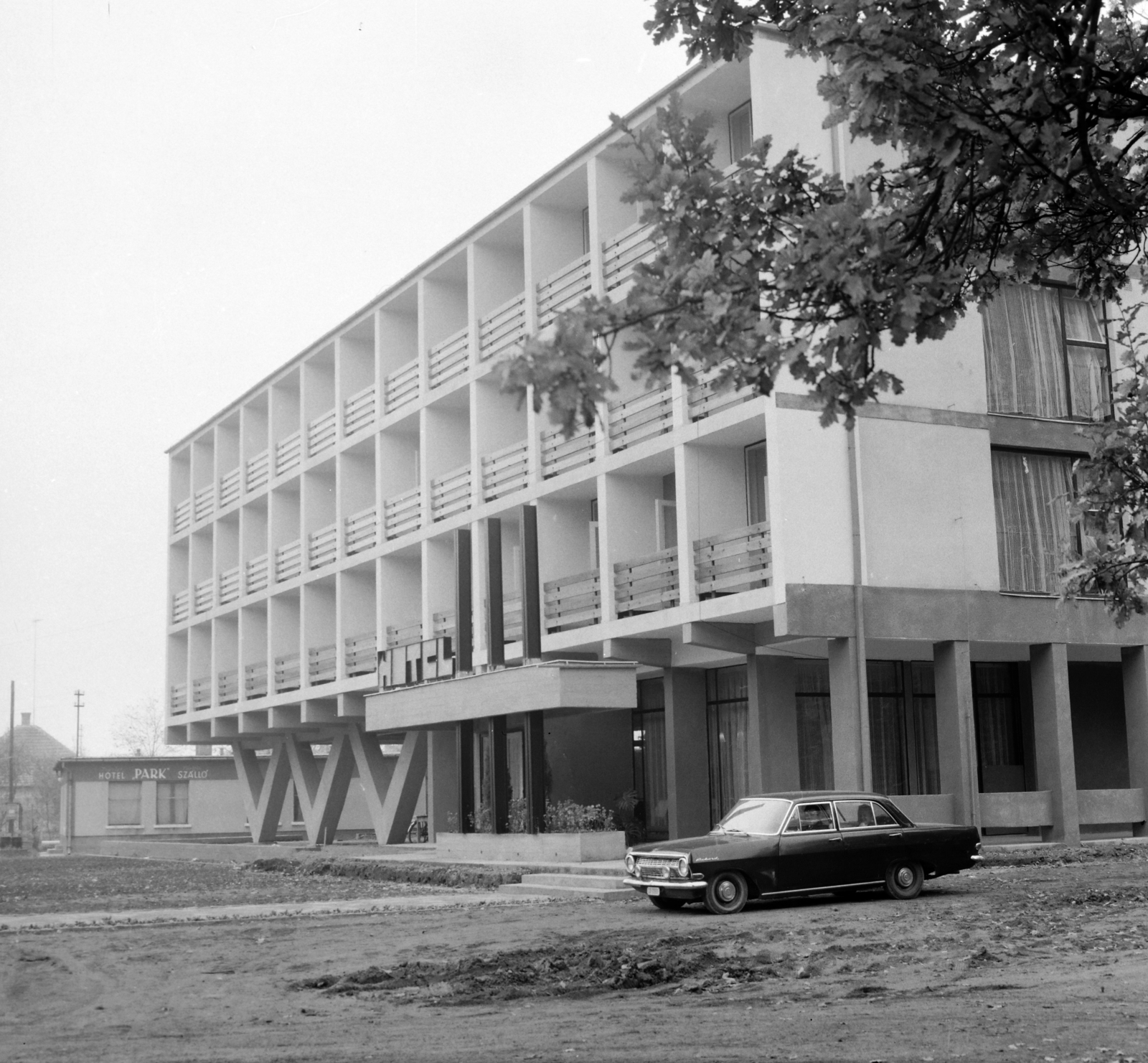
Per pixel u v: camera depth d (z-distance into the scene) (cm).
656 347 638
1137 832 2762
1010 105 683
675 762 2898
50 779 11575
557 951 1377
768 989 1120
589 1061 827
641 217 695
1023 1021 918
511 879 2395
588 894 2142
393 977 1259
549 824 2695
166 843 4828
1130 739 2755
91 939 1667
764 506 2684
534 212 3222
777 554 2400
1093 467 1103
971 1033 879
